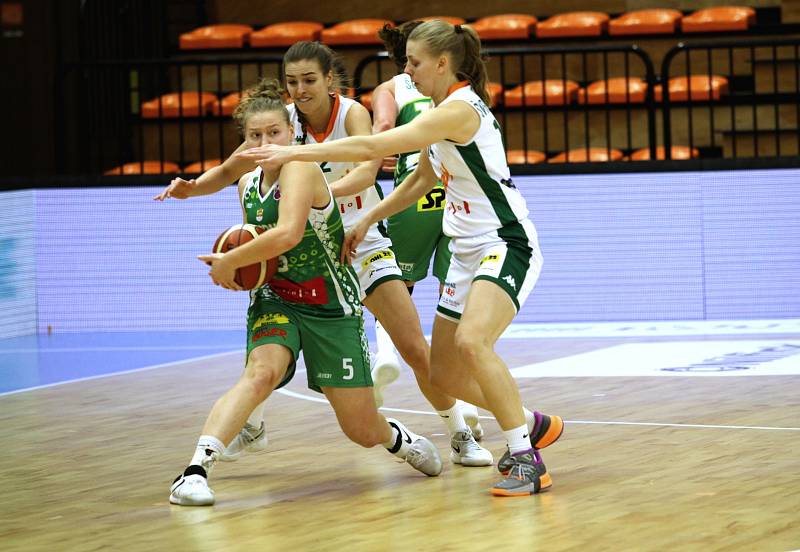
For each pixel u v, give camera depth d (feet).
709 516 30.37
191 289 78.43
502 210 34.32
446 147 34.04
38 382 59.57
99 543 29.73
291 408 49.98
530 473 33.53
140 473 38.19
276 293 34.63
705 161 74.54
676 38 94.68
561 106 88.89
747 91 93.76
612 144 92.48
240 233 33.06
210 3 105.50
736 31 93.61
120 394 55.16
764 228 74.49
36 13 104.58
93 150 100.32
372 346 67.72
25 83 105.19
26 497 35.32
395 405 50.21
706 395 49.75
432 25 34.12
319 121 38.86
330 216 34.09
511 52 78.43
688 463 36.88
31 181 78.64
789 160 73.97
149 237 78.43
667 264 75.31
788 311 74.64
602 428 43.39
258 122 33.50
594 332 71.61
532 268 34.32
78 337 76.79
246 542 29.37
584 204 75.56
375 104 45.37
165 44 98.07
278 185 33.76
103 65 81.61
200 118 80.74
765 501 31.78
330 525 30.78
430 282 76.02
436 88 34.27
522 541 28.58
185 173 78.23
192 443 43.09
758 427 42.57
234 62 79.87
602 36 95.45
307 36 96.07
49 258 78.95
